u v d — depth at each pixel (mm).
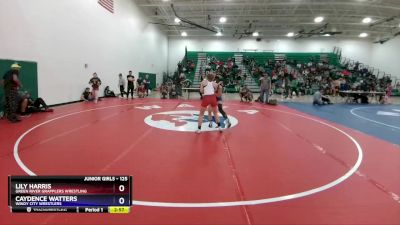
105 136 6332
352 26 25750
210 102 7000
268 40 31359
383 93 17875
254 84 26188
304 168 4488
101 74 14953
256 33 26734
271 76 25453
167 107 11977
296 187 3701
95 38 14117
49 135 6309
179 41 31828
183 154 5090
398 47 27422
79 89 12930
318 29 26531
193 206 3115
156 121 8375
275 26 26891
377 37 29656
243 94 16062
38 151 5062
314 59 30109
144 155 4969
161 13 23797
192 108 11773
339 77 25156
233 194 3445
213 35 31078
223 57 30609
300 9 21219
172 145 5691
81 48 12844
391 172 4422
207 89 7004
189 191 3510
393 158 5242
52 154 4895
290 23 25531
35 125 7395
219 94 7512
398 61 27484
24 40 9219
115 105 12312
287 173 4230
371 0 17719
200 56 30688
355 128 8523
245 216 2920
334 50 30766
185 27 27453
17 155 4797
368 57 30953
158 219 2830
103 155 4906
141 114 9719
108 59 15695
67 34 11703
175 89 17109
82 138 6102
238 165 4559
